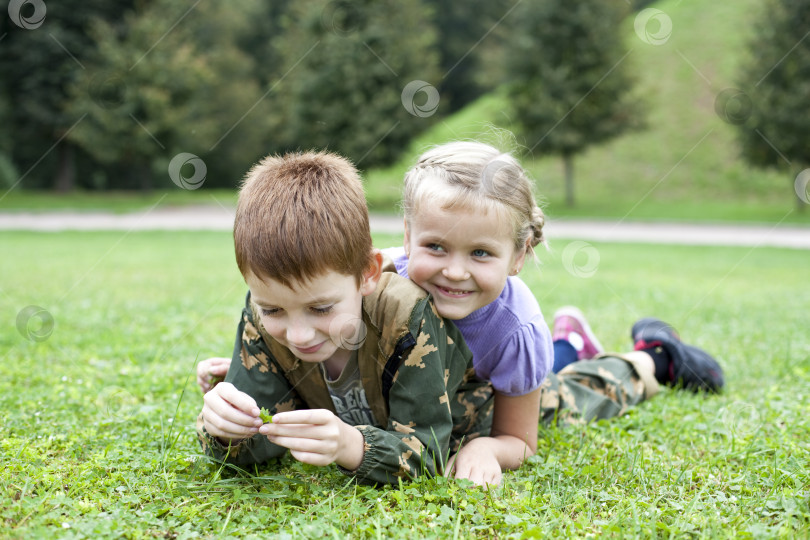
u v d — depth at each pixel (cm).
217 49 2720
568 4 1859
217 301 533
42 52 2072
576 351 324
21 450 208
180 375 317
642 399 294
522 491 197
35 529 162
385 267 205
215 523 171
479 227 188
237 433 182
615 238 1433
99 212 1962
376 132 1873
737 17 2508
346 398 209
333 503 183
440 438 198
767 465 212
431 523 170
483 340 220
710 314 530
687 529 168
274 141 2522
